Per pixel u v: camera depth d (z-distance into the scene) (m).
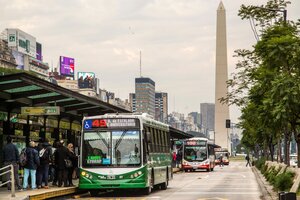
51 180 31.69
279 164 38.84
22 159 25.22
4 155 24.44
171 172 35.19
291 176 27.17
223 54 147.00
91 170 26.58
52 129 32.12
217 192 30.44
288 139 40.66
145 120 27.98
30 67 170.38
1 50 147.62
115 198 25.70
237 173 64.44
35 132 29.88
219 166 107.94
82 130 27.12
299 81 27.33
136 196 27.08
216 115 147.88
